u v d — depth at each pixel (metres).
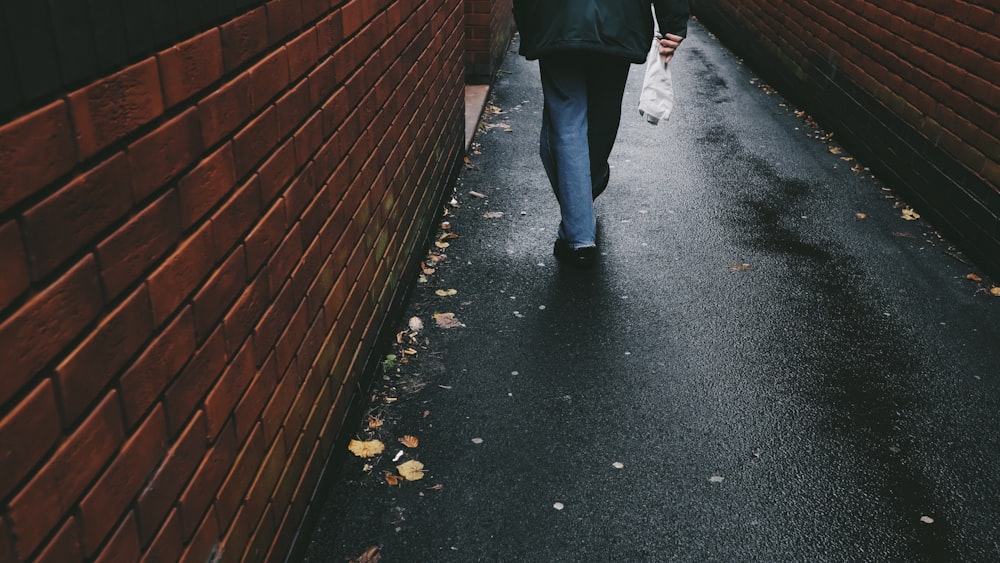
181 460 1.70
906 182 5.62
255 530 2.17
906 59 5.65
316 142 2.53
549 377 3.58
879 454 3.15
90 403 1.34
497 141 6.77
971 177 4.76
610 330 3.97
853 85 6.62
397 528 2.73
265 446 2.21
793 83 8.17
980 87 4.67
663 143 6.88
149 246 1.52
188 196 1.68
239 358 2.00
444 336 3.88
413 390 3.46
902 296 4.36
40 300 1.20
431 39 4.54
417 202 4.30
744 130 7.30
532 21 4.30
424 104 4.38
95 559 1.38
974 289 4.45
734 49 10.56
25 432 1.17
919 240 5.05
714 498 2.90
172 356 1.64
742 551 2.68
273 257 2.20
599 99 4.58
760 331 3.99
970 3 4.80
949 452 3.17
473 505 2.84
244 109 1.94
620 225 5.19
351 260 3.01
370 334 3.37
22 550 1.17
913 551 2.70
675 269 4.61
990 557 2.69
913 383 3.61
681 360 3.74
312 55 2.45
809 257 4.80
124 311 1.44
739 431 3.26
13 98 1.13
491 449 3.12
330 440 2.85
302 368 2.51
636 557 2.64
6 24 1.11
